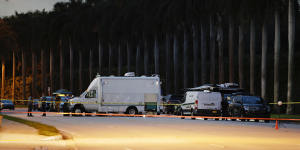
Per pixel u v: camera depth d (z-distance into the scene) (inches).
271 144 1378.0
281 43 7765.8
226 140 1514.5
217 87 3878.0
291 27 4370.1
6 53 5654.5
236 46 7440.9
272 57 7273.6
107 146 1330.0
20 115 3949.3
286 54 7347.4
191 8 5634.8
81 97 3806.6
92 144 1392.7
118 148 1275.8
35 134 1700.3
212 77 5541.3
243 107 3152.1
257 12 4621.1
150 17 6397.6
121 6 7263.8
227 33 7258.9
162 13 6205.7
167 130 2007.9
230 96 3627.0
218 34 5374.0
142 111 3816.4
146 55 6840.6
